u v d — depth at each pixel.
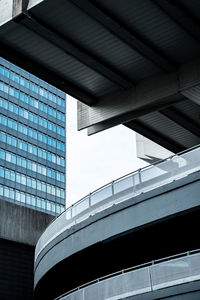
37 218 30.80
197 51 22.00
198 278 14.16
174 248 20.28
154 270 15.41
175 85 22.83
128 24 20.30
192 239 19.22
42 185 122.00
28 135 122.69
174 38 21.11
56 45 21.45
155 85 23.59
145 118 27.56
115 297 16.39
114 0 18.84
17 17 19.80
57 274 23.70
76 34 20.94
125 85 24.45
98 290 17.28
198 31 20.50
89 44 21.61
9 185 114.44
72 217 21.41
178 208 16.56
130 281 16.03
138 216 17.86
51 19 20.05
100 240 19.19
